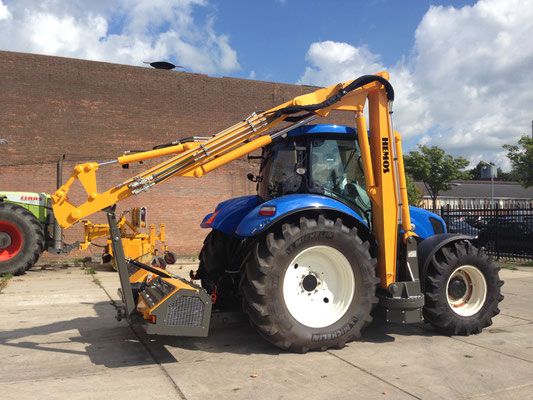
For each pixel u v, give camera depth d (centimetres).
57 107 1416
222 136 438
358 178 487
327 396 317
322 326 420
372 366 380
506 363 390
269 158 525
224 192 1558
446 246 493
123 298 414
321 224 418
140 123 1514
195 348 433
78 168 399
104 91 1475
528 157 2653
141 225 1111
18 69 1382
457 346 442
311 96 452
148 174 419
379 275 461
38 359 399
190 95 1594
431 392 324
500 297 501
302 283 429
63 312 604
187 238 1509
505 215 1307
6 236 996
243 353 416
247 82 1684
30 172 1360
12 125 1366
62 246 1060
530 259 1256
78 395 317
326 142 478
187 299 386
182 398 313
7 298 713
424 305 478
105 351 423
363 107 464
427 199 4112
